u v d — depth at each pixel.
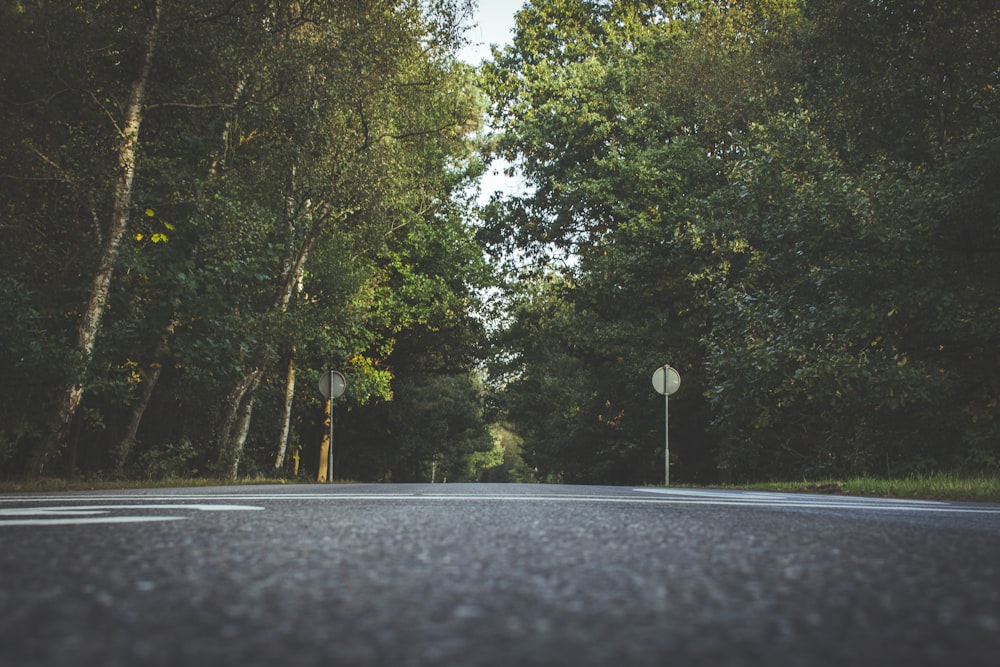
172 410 20.48
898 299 14.30
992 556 2.56
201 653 1.12
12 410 13.03
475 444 57.62
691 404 27.83
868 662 1.12
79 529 3.31
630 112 27.12
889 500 8.59
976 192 14.42
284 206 21.30
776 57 21.81
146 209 15.38
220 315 15.62
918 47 15.58
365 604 1.57
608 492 9.07
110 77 14.95
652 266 25.77
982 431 15.23
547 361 36.31
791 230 16.09
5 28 12.80
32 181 14.08
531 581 1.91
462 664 1.07
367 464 38.56
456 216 33.16
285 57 15.52
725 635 1.29
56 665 1.02
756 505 6.27
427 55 21.14
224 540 2.86
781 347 15.20
